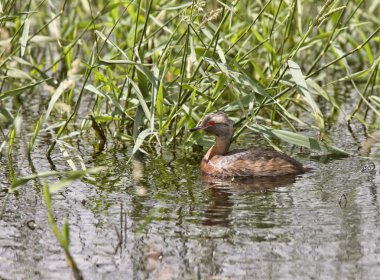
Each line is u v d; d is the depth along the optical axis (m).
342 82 21.91
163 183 14.27
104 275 10.59
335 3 15.54
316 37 17.41
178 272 10.61
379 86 20.09
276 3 19.73
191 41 15.55
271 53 16.98
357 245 11.31
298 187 13.98
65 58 20.88
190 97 17.19
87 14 22.75
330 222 12.17
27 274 10.62
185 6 16.25
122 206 12.98
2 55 16.66
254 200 13.28
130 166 15.30
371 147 16.52
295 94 19.28
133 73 16.50
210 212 12.68
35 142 16.77
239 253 11.12
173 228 12.03
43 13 22.31
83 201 13.13
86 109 19.28
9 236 11.81
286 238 11.59
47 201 10.90
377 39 19.20
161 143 16.91
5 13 16.22
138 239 11.66
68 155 15.11
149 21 18.88
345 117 18.22
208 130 15.41
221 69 14.77
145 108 15.20
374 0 21.77
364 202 13.04
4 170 14.88
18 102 19.95
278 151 15.71
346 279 10.30
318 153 16.25
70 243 11.57
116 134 16.83
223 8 15.35
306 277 10.38
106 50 22.41
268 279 10.35
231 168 14.80
